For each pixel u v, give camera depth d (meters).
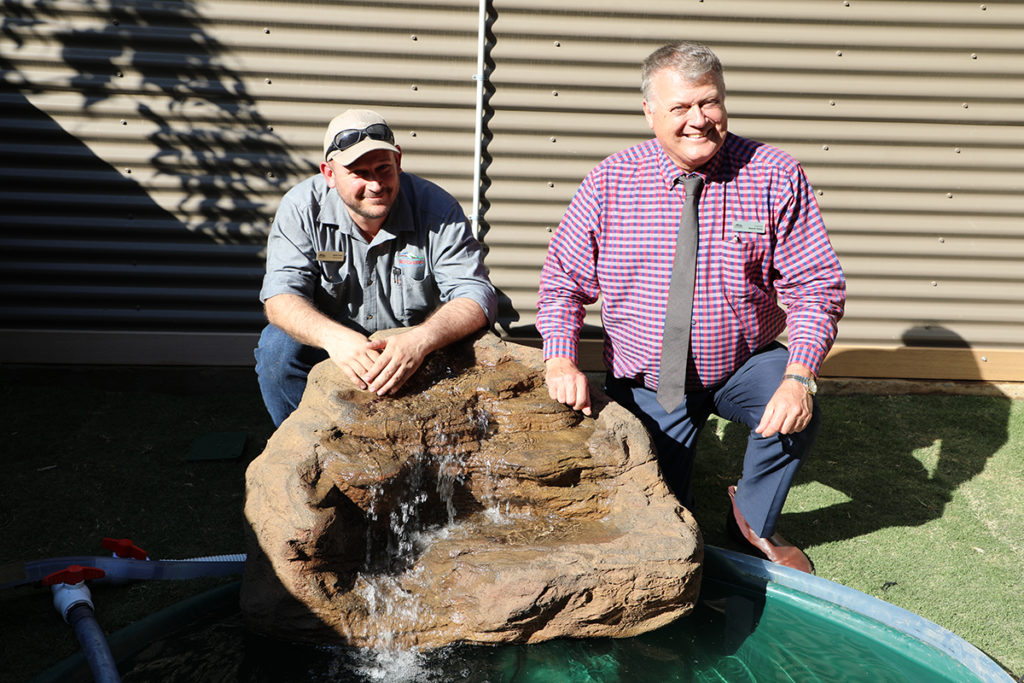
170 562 3.13
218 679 2.53
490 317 3.41
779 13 4.54
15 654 2.71
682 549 2.70
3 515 3.52
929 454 4.38
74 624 2.73
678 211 3.21
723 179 3.17
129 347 4.74
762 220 3.15
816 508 3.90
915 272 4.92
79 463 3.96
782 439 3.21
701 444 4.53
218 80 4.47
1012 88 4.66
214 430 4.37
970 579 3.37
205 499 3.74
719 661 2.71
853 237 4.88
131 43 4.37
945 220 4.85
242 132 4.53
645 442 3.02
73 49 4.36
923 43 4.59
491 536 2.87
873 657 2.76
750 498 3.40
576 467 2.94
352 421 2.89
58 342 4.71
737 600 3.13
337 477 2.68
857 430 4.62
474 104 4.59
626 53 4.56
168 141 4.51
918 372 5.02
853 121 4.71
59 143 4.48
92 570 2.96
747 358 3.38
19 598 2.99
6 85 4.36
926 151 4.75
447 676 2.57
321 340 3.12
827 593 3.10
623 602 2.68
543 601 2.59
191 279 4.71
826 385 5.02
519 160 4.70
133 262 4.67
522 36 4.51
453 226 3.54
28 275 4.64
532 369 3.27
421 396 3.07
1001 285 4.95
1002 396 5.03
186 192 4.59
